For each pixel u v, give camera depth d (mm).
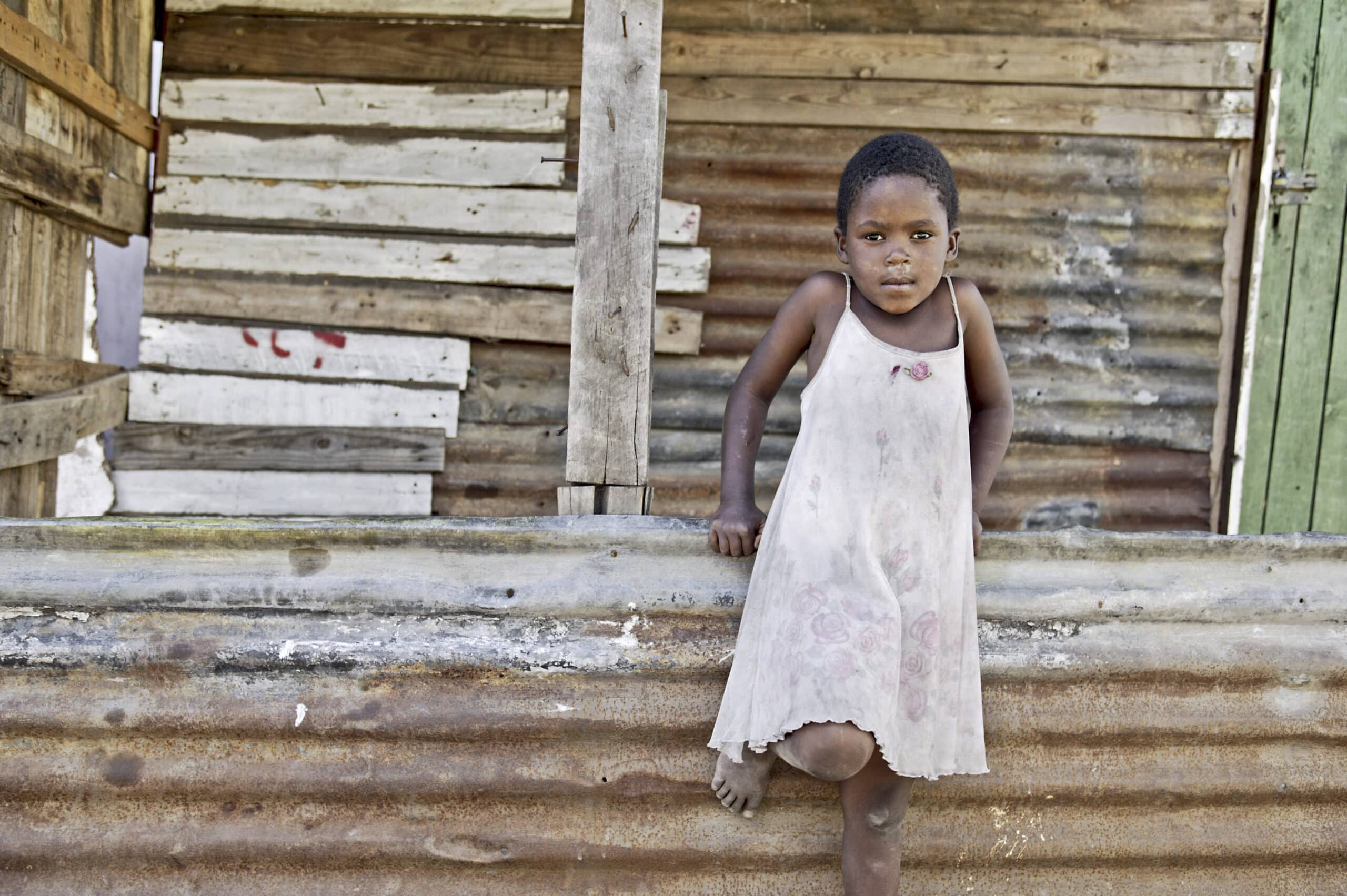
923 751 1609
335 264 3818
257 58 3816
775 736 1532
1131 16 3781
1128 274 3826
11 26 2887
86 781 1826
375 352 3824
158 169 3814
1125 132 3785
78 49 3334
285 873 1848
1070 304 3832
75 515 3709
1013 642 1896
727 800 1817
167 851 1826
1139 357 3824
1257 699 1919
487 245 3818
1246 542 1938
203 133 3816
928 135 3824
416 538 1894
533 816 1862
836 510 1665
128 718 1832
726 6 3812
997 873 1896
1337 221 3855
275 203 3818
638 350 2010
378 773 1842
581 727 1856
